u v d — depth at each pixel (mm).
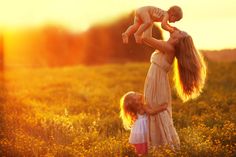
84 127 15625
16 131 13852
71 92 27625
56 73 42062
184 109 19625
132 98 11727
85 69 44781
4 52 54250
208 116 17031
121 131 15227
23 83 33438
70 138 13602
